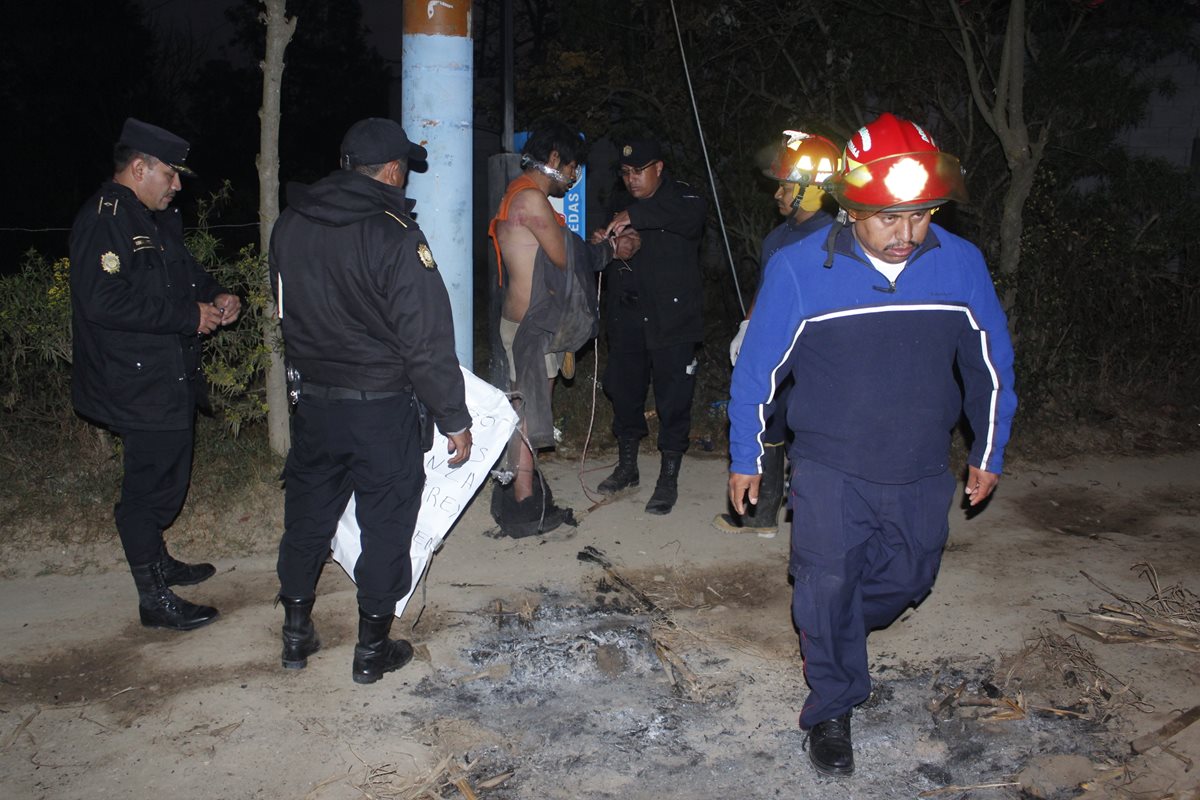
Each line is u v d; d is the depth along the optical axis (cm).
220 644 398
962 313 301
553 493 566
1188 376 758
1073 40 750
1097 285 714
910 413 303
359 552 418
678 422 532
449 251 506
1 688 367
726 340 859
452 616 425
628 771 327
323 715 353
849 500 311
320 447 353
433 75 487
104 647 395
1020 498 574
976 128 766
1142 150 884
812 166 424
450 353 338
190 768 324
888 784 321
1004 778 322
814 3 769
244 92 2027
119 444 517
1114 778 320
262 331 511
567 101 880
